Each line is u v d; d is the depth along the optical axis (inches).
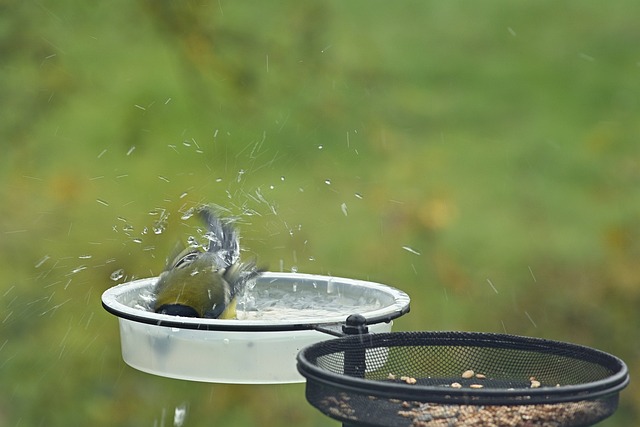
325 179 488.4
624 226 499.2
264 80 415.2
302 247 458.9
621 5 607.8
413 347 203.3
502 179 525.7
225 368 216.2
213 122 490.0
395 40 535.5
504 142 544.4
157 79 477.7
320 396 164.7
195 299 252.7
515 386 195.9
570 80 577.6
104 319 422.9
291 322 210.1
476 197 512.4
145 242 437.1
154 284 265.7
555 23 604.4
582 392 157.5
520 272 479.5
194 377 218.4
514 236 493.7
